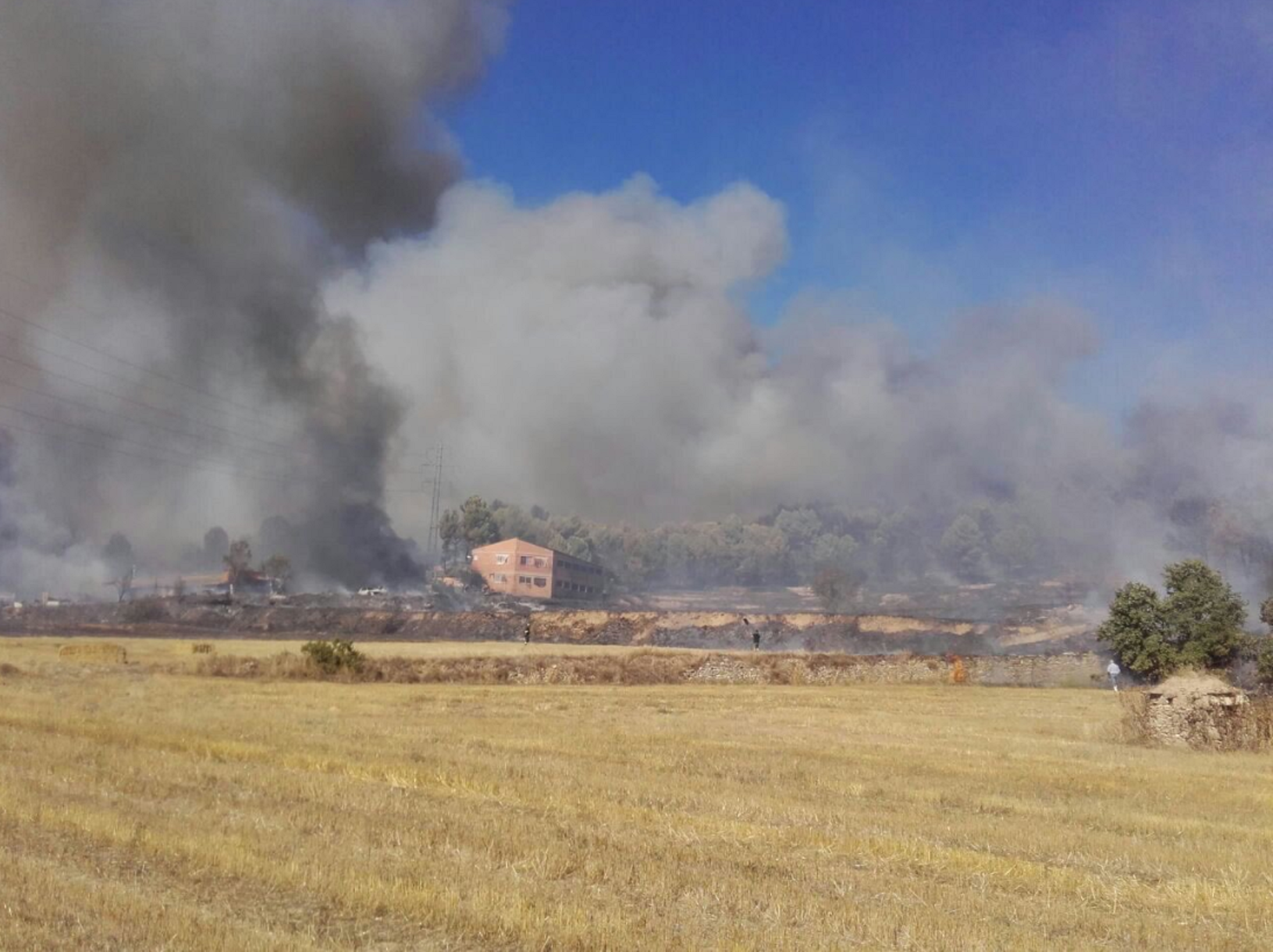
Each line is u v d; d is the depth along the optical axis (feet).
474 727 71.15
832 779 52.06
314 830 35.09
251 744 56.24
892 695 125.90
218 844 31.83
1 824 35.04
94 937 23.57
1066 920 27.86
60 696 83.30
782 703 108.37
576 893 28.19
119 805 38.40
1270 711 74.43
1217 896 31.09
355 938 24.43
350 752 54.39
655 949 23.67
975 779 54.65
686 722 82.02
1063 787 53.01
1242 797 50.93
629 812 40.29
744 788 47.50
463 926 25.18
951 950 24.49
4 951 22.56
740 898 28.25
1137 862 35.65
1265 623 163.32
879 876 31.81
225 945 23.04
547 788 44.98
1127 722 78.43
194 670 122.83
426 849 32.50
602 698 107.34
